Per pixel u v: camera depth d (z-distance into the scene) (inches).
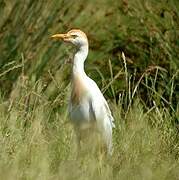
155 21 663.8
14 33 697.6
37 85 627.5
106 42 659.4
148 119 567.5
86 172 416.2
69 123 542.3
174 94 624.1
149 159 448.1
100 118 525.3
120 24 663.1
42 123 533.0
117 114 558.6
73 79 537.3
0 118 529.3
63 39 546.3
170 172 422.9
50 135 520.4
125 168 433.7
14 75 660.7
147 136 517.7
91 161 433.7
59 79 644.7
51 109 576.4
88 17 666.8
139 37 658.2
